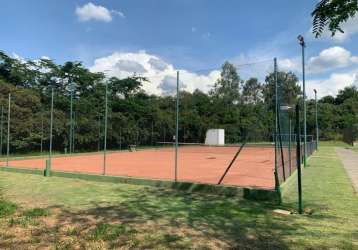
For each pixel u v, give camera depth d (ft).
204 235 16.96
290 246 15.26
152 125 87.76
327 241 15.90
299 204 21.39
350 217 20.29
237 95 73.00
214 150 98.12
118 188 31.50
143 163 60.18
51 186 32.76
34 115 83.20
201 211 22.12
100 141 97.35
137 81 97.50
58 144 88.58
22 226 18.62
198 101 78.64
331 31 8.32
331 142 163.73
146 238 16.47
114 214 21.39
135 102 95.86
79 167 52.16
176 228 18.17
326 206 23.29
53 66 105.50
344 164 54.39
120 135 98.27
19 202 25.18
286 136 34.37
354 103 210.38
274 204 24.32
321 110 187.62
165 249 14.99
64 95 100.12
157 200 25.84
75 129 88.79
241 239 16.30
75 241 16.06
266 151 94.58
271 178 37.27
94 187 32.12
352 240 16.03
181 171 46.19
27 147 81.10
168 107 76.54
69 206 23.77
